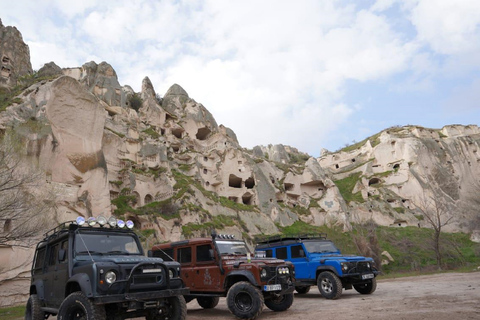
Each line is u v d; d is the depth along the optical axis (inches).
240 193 2175.2
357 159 3289.9
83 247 307.4
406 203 2723.9
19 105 1097.4
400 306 365.4
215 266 408.2
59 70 2030.0
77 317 266.5
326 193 2610.7
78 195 1151.6
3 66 1615.4
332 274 489.4
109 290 262.2
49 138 1092.5
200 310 457.4
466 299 380.8
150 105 2428.6
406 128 3275.1
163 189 1712.6
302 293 599.8
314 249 552.7
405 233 2292.1
